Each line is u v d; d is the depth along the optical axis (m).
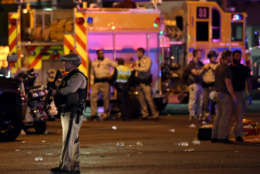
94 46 75.31
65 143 34.34
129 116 74.88
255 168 37.91
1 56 79.25
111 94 75.69
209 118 73.06
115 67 73.44
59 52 75.88
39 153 44.75
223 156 43.03
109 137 55.19
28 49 76.44
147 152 45.00
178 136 56.06
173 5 92.00
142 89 74.38
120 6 79.12
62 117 34.44
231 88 50.62
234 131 52.38
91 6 78.38
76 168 34.53
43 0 89.69
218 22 92.69
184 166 38.47
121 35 76.44
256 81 123.81
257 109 91.56
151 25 77.62
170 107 97.88
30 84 58.28
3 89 52.03
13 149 47.09
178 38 89.44
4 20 108.56
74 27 74.81
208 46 91.69
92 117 73.44
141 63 74.00
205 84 73.69
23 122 56.91
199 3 91.06
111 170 36.91
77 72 34.69
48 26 77.56
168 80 86.06
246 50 95.62
